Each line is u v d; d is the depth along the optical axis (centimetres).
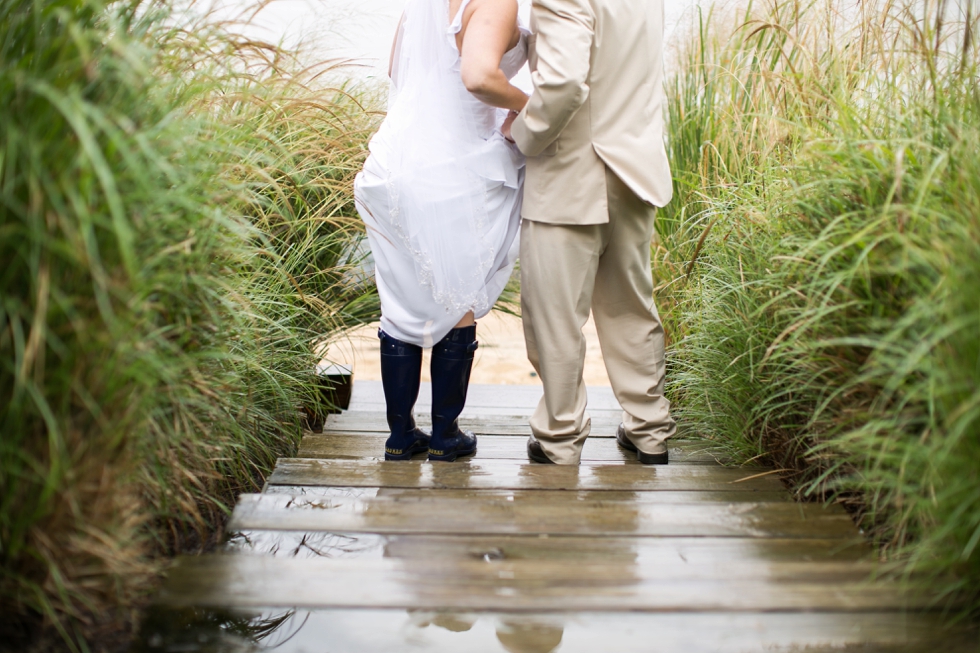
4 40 152
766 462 253
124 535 155
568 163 235
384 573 173
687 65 385
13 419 135
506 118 251
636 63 235
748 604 164
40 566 143
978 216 164
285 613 160
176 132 160
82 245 132
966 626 157
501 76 227
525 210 243
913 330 170
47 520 140
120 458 149
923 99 229
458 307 247
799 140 263
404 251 250
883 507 184
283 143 298
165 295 165
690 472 240
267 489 221
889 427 174
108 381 140
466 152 244
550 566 177
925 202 181
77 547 143
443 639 153
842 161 210
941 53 248
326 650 150
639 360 267
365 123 354
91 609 148
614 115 234
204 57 212
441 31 238
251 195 240
